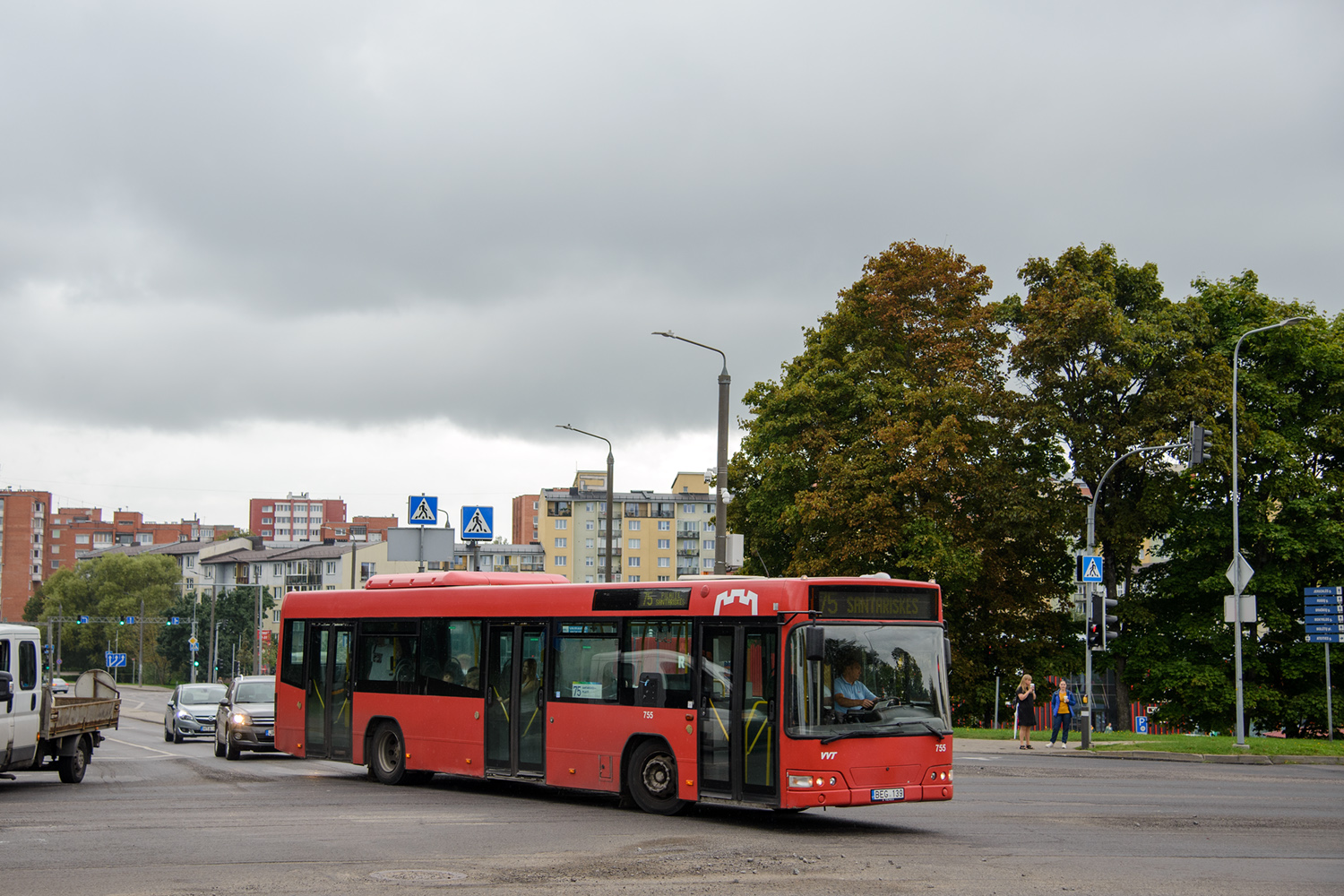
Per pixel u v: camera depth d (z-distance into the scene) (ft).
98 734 72.79
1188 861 40.70
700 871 37.58
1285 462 136.15
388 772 68.08
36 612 504.84
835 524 139.03
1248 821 52.75
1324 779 77.77
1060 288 139.03
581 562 494.18
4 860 38.65
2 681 60.80
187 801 58.18
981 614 143.74
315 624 74.49
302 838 44.62
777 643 48.67
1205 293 147.43
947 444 132.87
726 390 90.58
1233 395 115.44
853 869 38.27
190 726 121.19
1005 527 136.67
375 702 69.15
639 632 54.90
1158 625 143.33
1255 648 137.69
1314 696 134.51
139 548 596.29
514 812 54.13
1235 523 108.68
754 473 154.20
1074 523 139.23
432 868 37.52
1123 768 85.92
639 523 497.87
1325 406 141.69
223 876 35.63
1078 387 137.59
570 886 34.45
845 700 48.32
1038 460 145.28
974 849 43.52
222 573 524.11
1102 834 48.01
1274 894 34.22
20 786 67.26
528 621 60.54
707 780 50.90
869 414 143.64
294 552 485.56
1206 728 139.13
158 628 441.27
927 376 143.23
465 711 63.16
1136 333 135.74
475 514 108.68
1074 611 141.90
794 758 47.37
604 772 55.62
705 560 499.10
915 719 49.62
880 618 50.06
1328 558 136.77
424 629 66.64
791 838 46.16
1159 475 136.05
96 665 467.11
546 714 58.59
